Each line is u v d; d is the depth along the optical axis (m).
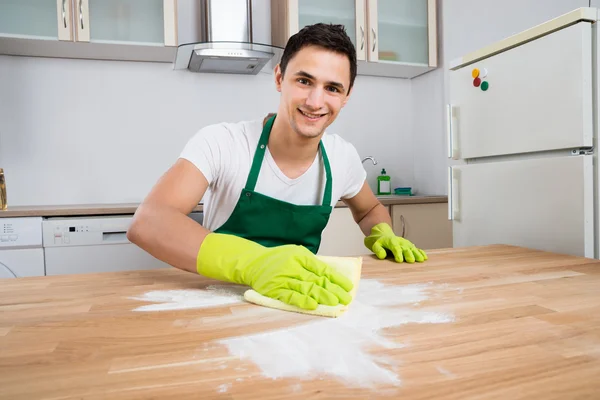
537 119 1.26
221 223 1.26
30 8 2.26
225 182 1.19
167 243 0.93
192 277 0.99
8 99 2.54
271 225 1.19
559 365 0.50
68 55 2.57
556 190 1.22
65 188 2.63
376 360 0.52
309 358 0.53
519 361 0.51
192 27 2.77
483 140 1.46
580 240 1.16
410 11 2.92
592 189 1.15
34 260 2.09
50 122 2.60
